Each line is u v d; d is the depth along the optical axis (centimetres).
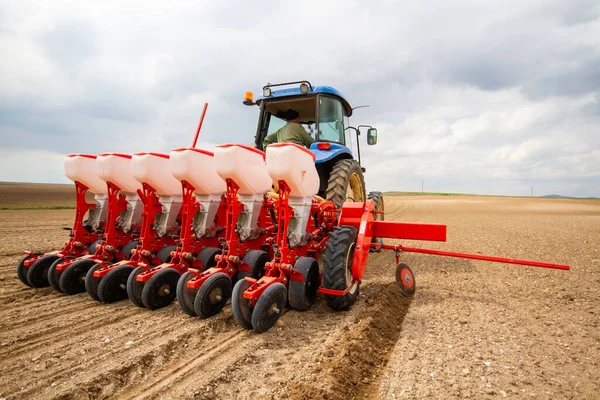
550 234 994
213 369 248
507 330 315
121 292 392
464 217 1714
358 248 368
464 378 233
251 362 260
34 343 289
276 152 328
